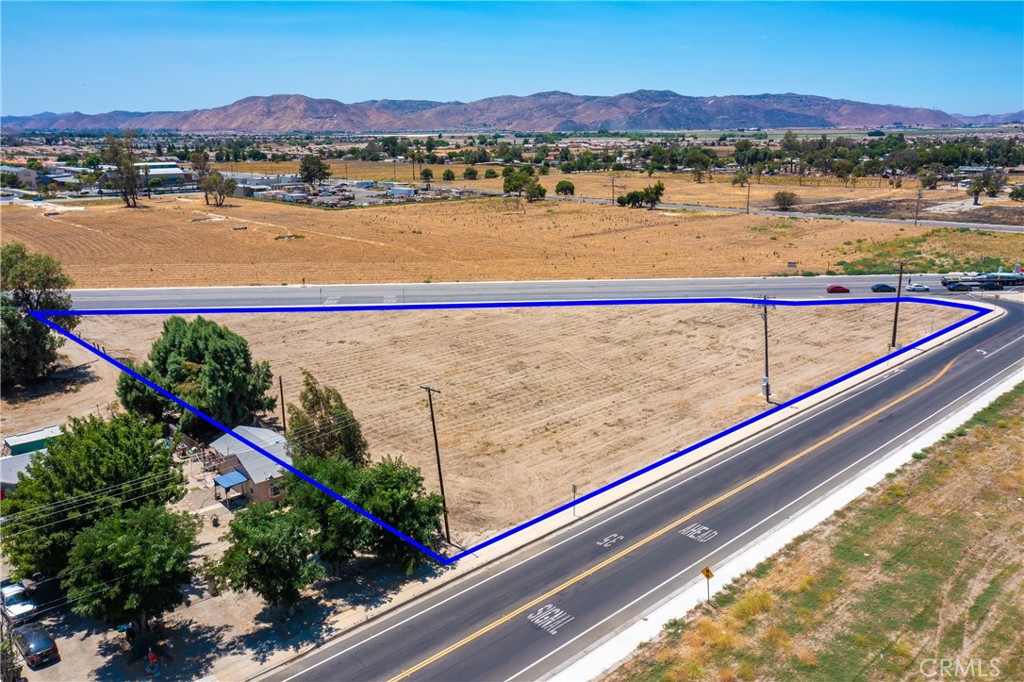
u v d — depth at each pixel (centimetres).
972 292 9475
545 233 14275
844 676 3011
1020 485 4581
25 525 3362
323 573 3475
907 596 3525
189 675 3122
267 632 3416
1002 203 17025
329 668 3158
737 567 3800
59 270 7150
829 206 17275
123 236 13888
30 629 3297
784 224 14550
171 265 11338
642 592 3616
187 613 3566
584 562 3884
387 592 3675
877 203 17600
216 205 18400
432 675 3095
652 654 3180
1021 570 3719
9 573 3762
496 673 3097
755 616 3397
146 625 3309
